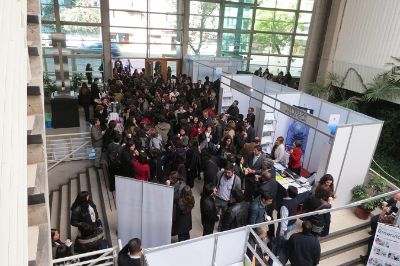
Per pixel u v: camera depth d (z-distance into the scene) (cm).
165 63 1798
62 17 1498
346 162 705
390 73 1095
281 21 1927
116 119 908
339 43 1276
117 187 545
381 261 536
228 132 819
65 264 444
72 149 909
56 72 1077
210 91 1201
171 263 411
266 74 1627
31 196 212
